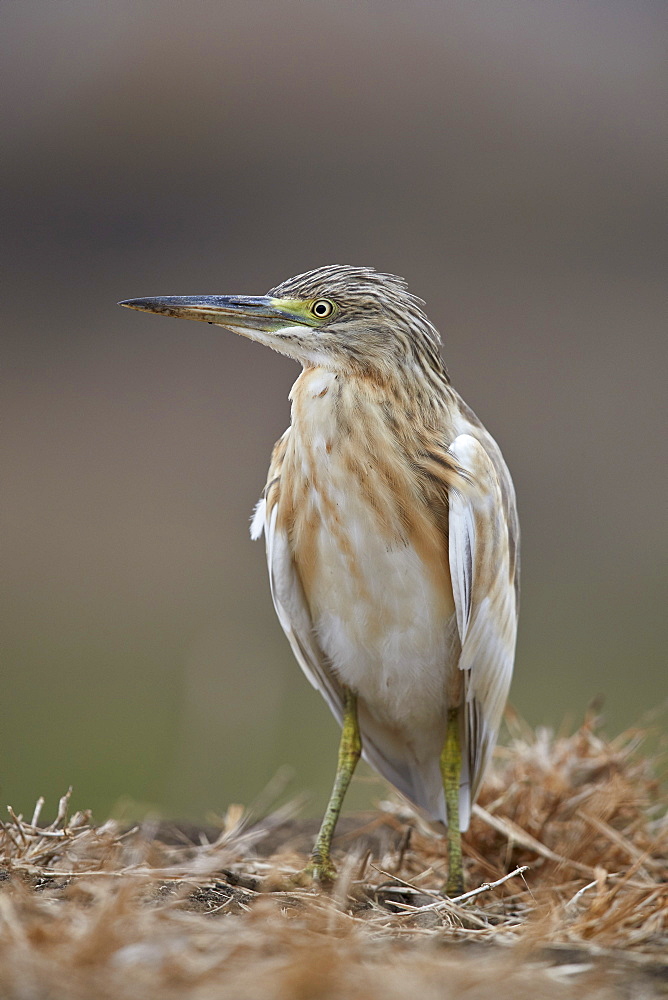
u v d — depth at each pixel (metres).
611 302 22.06
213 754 8.70
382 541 5.76
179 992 3.71
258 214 23.36
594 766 6.49
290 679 13.41
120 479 18.17
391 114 24.53
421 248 22.98
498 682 6.11
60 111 23.89
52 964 3.83
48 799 10.80
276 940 4.17
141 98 24.02
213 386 19.86
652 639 14.53
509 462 18.41
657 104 25.14
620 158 24.39
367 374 5.84
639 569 16.39
